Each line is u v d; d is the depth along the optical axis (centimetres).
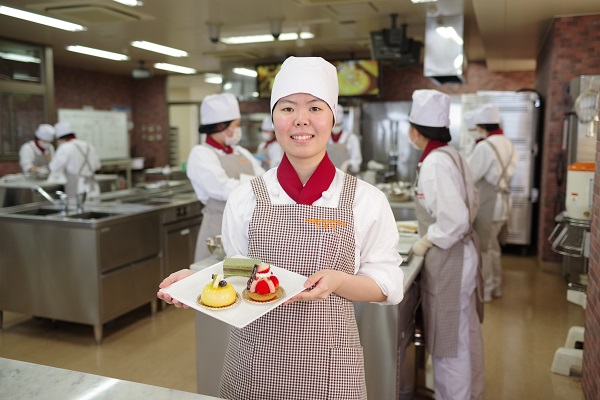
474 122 477
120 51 741
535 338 369
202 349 232
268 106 904
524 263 586
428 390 276
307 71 121
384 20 558
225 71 846
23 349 349
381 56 556
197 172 298
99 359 334
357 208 130
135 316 418
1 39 641
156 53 758
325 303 124
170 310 433
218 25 566
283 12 520
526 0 448
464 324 237
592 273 217
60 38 648
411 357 259
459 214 221
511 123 612
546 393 289
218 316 108
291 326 122
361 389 128
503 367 322
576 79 447
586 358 225
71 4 481
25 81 680
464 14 517
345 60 739
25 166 672
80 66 881
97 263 352
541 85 651
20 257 373
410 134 250
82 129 867
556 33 518
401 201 445
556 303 445
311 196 128
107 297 363
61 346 355
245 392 126
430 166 227
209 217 303
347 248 125
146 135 1034
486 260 448
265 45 708
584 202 281
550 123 539
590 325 217
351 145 585
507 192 457
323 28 601
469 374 238
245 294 117
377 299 128
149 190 532
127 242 384
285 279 119
